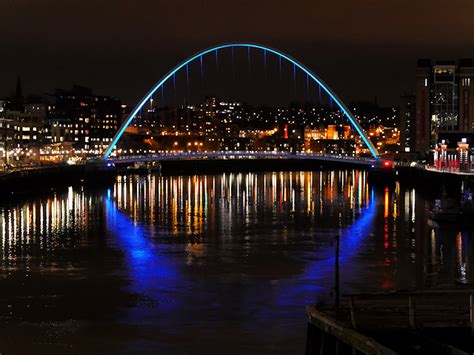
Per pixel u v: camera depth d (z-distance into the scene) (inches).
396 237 3553.2
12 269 2674.7
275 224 4180.6
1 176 5753.0
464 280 2448.3
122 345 1726.1
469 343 1178.0
